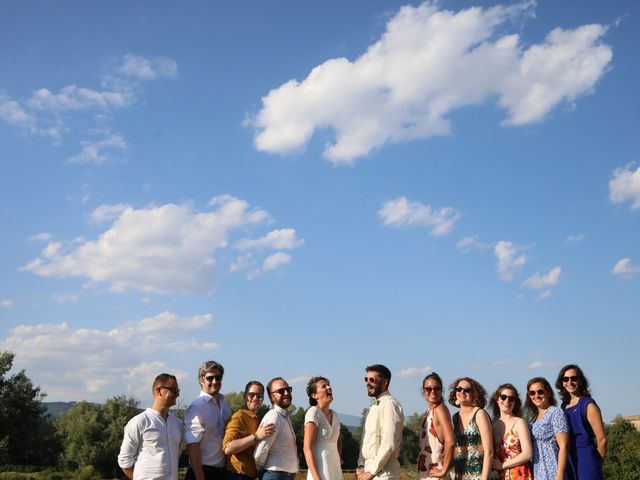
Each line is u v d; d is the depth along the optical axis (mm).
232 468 8781
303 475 27844
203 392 9078
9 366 61031
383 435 8672
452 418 9359
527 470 9148
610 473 40844
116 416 77000
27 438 60250
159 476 8258
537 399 9391
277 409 9008
